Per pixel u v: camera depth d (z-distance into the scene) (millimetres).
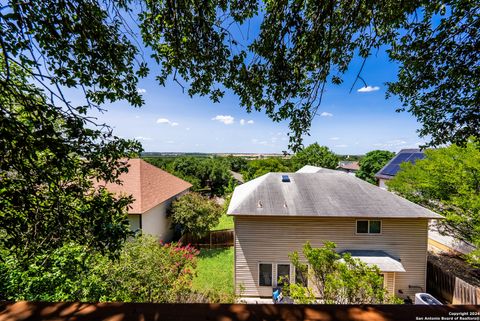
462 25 3105
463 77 3510
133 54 3105
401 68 4000
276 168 31500
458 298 8422
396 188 12852
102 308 919
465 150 8531
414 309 937
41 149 2277
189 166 31688
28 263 3320
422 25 3182
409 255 9781
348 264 5883
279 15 2869
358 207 9930
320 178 12203
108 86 2959
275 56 3100
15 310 885
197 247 15203
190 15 2875
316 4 2748
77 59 2738
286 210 9891
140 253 6449
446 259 11500
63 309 901
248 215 9773
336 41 3012
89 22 2658
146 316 903
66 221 2656
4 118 2111
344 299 5145
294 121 3518
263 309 943
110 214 2773
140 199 12211
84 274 4363
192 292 7980
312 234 10094
